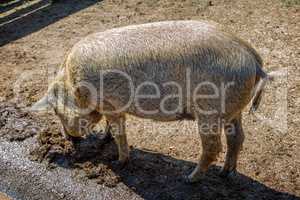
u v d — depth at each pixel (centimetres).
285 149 434
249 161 424
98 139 459
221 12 657
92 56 372
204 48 347
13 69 568
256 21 629
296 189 396
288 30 605
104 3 709
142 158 434
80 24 655
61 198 407
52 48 604
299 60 545
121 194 401
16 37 637
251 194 391
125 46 363
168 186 404
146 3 699
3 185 429
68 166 433
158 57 352
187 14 657
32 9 709
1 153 455
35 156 446
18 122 489
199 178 399
